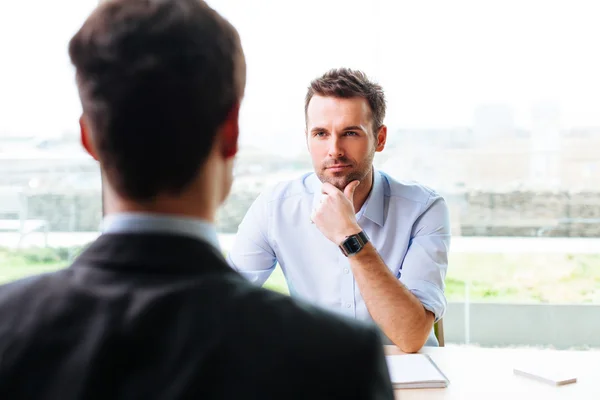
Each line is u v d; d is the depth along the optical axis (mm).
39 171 2953
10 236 2965
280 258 1860
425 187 1882
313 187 1840
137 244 405
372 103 1692
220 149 438
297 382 360
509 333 3189
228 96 424
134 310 374
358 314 1745
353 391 366
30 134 2918
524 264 3232
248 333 371
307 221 1809
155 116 398
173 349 363
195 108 404
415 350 1494
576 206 3137
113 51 400
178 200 416
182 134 403
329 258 1773
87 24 416
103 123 402
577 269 3223
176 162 404
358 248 1568
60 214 2957
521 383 1241
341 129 1659
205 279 395
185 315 373
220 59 416
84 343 368
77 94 420
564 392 1188
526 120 3057
